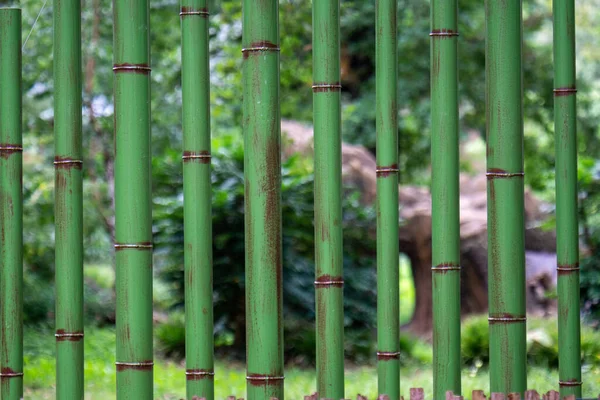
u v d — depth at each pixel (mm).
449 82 5219
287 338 10711
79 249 5242
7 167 5328
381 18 5250
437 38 5223
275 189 5078
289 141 12727
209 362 5188
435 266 5266
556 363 10445
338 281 5172
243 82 5117
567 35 5418
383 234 5277
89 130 13492
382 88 5262
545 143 18125
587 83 17906
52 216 12852
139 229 5066
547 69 16906
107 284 14625
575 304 5461
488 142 5301
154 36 14359
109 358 10719
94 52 13211
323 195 5156
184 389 8953
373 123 16297
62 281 5219
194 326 5168
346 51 16688
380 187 5285
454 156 5234
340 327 5184
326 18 5125
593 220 11266
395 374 5273
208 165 5176
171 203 10711
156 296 13656
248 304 5117
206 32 5164
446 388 5258
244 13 5090
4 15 5320
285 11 14656
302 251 10977
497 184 5266
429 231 13445
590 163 11359
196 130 5141
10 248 5340
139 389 5082
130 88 5051
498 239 5270
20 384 5383
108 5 13938
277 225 5086
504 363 5270
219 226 10539
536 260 13641
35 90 13727
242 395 8594
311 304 10797
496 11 5254
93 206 13211
